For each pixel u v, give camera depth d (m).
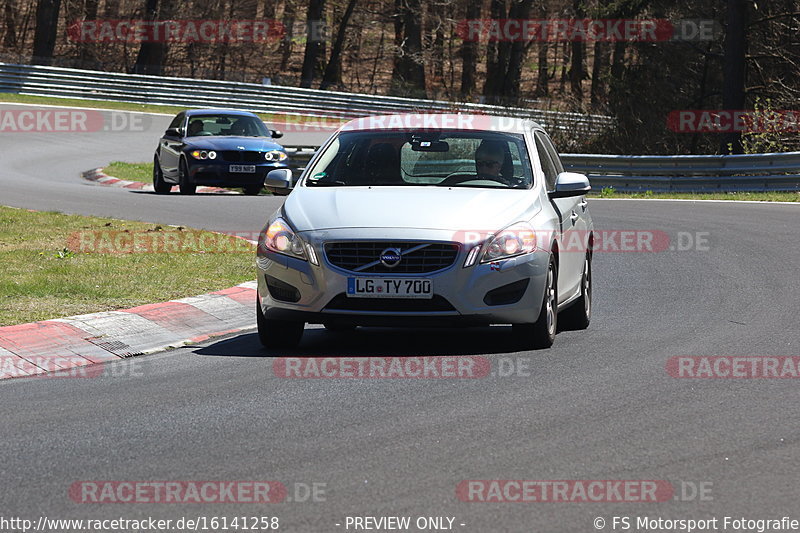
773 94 116.19
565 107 116.75
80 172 90.12
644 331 29.34
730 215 59.12
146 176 87.81
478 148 29.05
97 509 15.26
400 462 17.36
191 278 35.38
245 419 20.19
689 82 122.00
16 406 21.47
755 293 35.38
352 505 15.31
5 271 35.56
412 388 22.53
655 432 19.16
